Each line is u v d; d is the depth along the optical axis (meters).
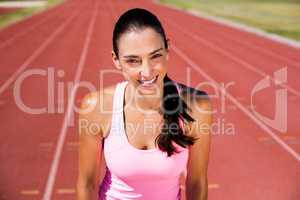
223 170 5.37
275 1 45.38
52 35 20.27
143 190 1.77
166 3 47.53
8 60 13.54
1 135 6.54
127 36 1.57
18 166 5.43
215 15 33.16
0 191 4.75
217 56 14.67
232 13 34.53
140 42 1.56
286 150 6.07
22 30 22.50
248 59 14.09
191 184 1.89
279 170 5.42
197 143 1.78
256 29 23.44
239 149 6.05
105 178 1.88
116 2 48.88
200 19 29.94
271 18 29.95
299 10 35.06
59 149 5.99
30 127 6.89
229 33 21.92
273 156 5.84
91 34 20.47
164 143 1.67
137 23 1.56
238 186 4.97
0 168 5.37
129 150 1.71
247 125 7.09
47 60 13.50
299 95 9.26
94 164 1.86
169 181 1.77
